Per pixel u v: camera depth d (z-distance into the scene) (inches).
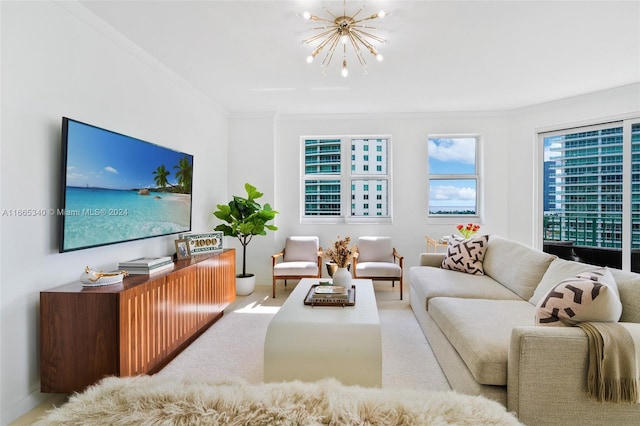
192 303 106.7
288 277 159.9
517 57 115.8
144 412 23.0
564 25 95.2
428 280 119.5
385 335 114.2
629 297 66.1
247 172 188.4
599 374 54.5
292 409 23.5
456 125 187.5
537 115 173.9
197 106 150.1
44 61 75.0
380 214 199.0
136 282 82.1
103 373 72.6
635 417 56.0
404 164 189.8
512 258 113.8
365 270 156.1
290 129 192.9
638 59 117.8
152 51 109.7
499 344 65.9
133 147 100.7
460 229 168.9
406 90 149.9
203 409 23.4
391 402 24.5
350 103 169.5
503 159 185.5
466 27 96.1
